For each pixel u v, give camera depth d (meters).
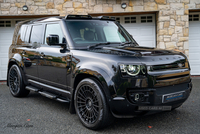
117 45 3.56
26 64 4.43
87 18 3.91
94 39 3.61
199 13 8.76
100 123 2.81
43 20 4.21
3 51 8.73
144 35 8.87
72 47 3.33
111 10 8.28
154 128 3.00
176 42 8.33
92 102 2.96
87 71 2.91
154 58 2.79
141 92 2.65
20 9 8.12
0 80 8.72
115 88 2.62
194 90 5.69
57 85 3.63
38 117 3.52
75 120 3.38
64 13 8.23
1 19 8.65
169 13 8.26
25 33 4.69
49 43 3.29
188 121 3.26
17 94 4.83
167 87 2.82
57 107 4.12
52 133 2.86
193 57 8.91
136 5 8.27
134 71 2.62
